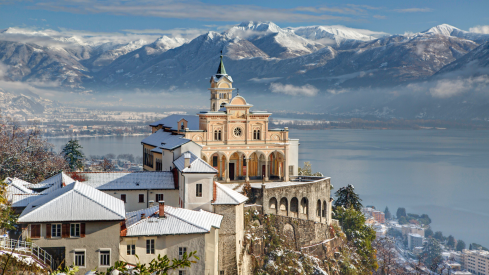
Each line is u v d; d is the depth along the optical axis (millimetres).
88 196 57656
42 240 54625
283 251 85875
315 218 97000
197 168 73375
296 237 91250
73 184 61625
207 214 67062
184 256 31531
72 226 55312
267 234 86312
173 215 61281
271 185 95625
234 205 73062
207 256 64250
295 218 91812
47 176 105500
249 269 80312
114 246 56062
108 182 79312
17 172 99062
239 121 99625
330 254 96625
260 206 86938
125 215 59969
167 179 81500
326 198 101188
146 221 59688
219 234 72438
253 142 100750
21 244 53906
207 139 97438
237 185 94500
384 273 128250
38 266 48938
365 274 104375
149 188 79312
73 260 55250
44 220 54156
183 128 104062
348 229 110250
